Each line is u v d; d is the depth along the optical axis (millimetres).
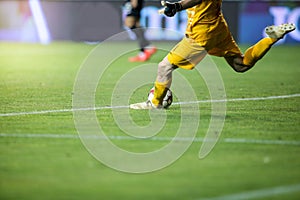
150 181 13125
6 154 15125
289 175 13562
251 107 22062
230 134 17453
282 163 14523
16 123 18766
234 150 15695
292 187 12703
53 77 31375
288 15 51219
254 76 32531
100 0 52438
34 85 28125
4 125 18453
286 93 26109
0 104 22422
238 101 23547
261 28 51281
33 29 53531
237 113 20750
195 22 19266
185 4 19000
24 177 13336
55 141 16469
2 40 53906
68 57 42000
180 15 49719
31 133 17406
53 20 53531
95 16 52688
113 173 13703
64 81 29703
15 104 22422
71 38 53719
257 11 51188
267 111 21281
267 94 25719
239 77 32062
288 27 19141
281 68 36594
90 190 12516
